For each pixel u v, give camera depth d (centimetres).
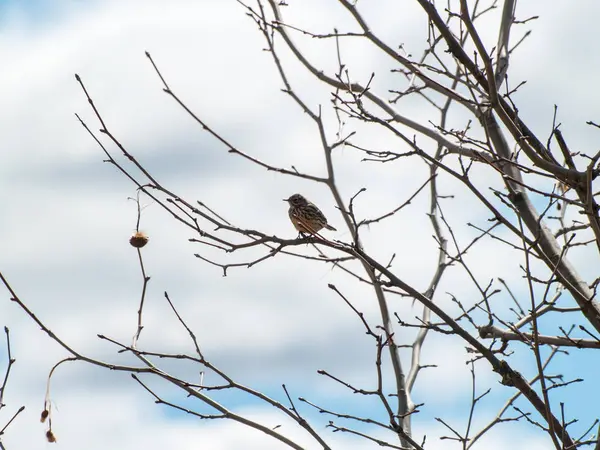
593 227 920
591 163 900
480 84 1046
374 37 1205
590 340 1030
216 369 1027
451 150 1312
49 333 987
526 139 1030
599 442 862
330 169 1429
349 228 1414
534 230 1139
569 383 997
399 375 1410
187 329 1032
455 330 1028
